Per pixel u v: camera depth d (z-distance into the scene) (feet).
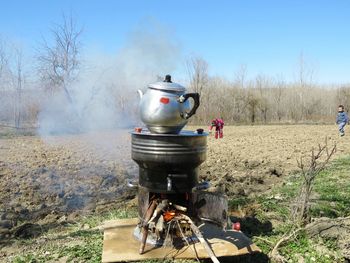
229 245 15.81
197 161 15.46
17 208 24.89
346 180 28.25
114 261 14.58
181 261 14.88
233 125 124.98
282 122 137.59
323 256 16.99
